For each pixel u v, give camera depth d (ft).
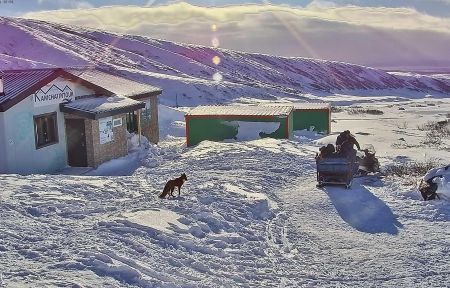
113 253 27.07
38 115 65.51
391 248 33.65
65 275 23.29
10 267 23.68
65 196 40.96
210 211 38.75
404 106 279.90
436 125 139.95
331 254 32.60
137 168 69.31
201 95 271.08
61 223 32.86
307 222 39.88
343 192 48.75
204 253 30.96
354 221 40.22
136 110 82.43
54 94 68.95
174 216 36.29
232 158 67.72
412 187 48.19
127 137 81.46
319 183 51.06
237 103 262.47
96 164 70.79
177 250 30.32
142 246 29.66
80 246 27.89
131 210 36.94
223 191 46.44
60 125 70.08
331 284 27.50
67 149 71.61
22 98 61.67
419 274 28.96
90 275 23.77
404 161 71.72
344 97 415.23
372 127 136.77
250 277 27.81
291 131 93.81
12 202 36.63
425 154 81.82
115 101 78.07
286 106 100.58
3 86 63.31
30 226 31.30
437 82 618.03
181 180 43.16
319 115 105.09
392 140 105.40
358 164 53.88
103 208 37.70
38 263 24.79
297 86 490.49
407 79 606.14
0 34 381.19
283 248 33.47
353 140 52.85
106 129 73.56
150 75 296.10
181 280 25.59
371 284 27.53
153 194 44.27
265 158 67.15
